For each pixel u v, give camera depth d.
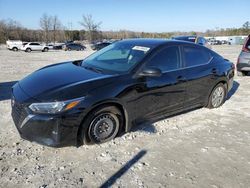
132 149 3.79
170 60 4.60
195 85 4.98
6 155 3.52
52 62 16.81
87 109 3.51
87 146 3.78
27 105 3.39
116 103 3.80
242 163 3.55
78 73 4.11
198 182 3.11
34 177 3.08
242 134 4.47
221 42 68.00
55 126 3.35
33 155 3.55
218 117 5.23
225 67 5.68
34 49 37.31
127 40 5.19
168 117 5.04
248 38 9.21
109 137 3.95
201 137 4.29
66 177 3.11
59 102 3.35
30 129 3.39
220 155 3.74
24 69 12.22
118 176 3.17
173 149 3.85
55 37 70.31
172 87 4.52
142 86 4.07
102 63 4.53
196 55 5.13
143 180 3.11
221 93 5.76
